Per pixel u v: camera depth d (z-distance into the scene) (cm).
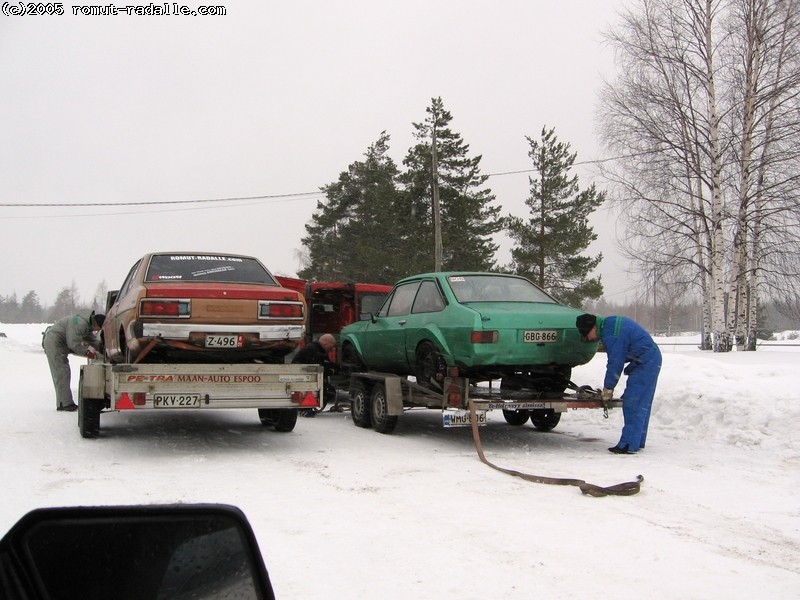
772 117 2247
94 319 1129
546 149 3788
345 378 1129
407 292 988
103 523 198
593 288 3772
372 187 4475
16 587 180
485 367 850
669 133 2434
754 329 2770
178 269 834
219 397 761
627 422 816
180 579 202
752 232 2444
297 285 1408
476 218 3838
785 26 2200
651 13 2398
